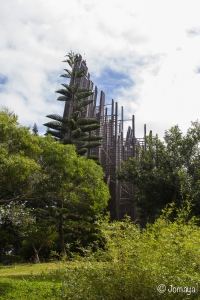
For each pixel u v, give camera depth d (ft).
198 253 17.89
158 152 82.07
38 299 28.76
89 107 115.44
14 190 50.75
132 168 81.92
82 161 63.41
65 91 88.89
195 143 79.46
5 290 31.99
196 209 69.05
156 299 16.62
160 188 75.61
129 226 19.65
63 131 86.58
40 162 50.34
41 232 69.67
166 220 23.30
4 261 76.79
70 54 90.99
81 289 17.66
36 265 56.59
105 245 19.13
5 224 74.64
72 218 82.94
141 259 17.52
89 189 63.31
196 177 75.46
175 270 17.03
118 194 108.68
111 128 115.75
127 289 17.03
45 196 52.75
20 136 41.55
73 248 72.84
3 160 39.06
